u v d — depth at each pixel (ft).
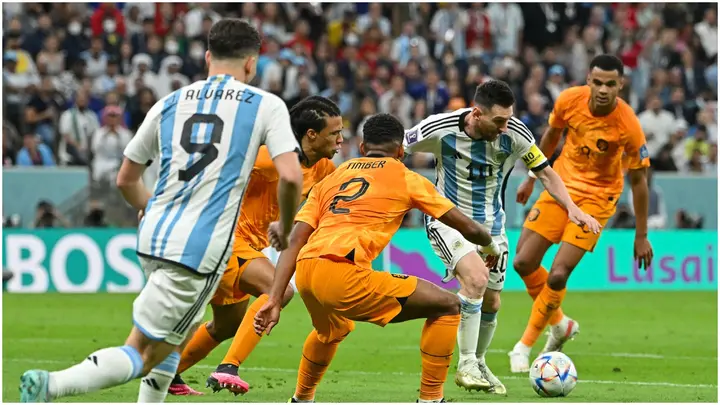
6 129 202.28
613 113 101.24
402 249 187.42
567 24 268.62
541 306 99.50
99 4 246.47
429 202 70.23
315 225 71.61
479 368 86.43
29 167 187.42
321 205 72.23
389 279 69.31
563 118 104.01
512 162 87.35
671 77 256.93
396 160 72.84
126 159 61.16
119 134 204.33
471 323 81.00
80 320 141.90
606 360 108.58
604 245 198.59
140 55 232.73
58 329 131.85
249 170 59.11
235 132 58.70
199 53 236.22
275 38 244.22
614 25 271.28
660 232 200.34
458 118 84.99
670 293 191.52
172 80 227.61
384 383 90.38
